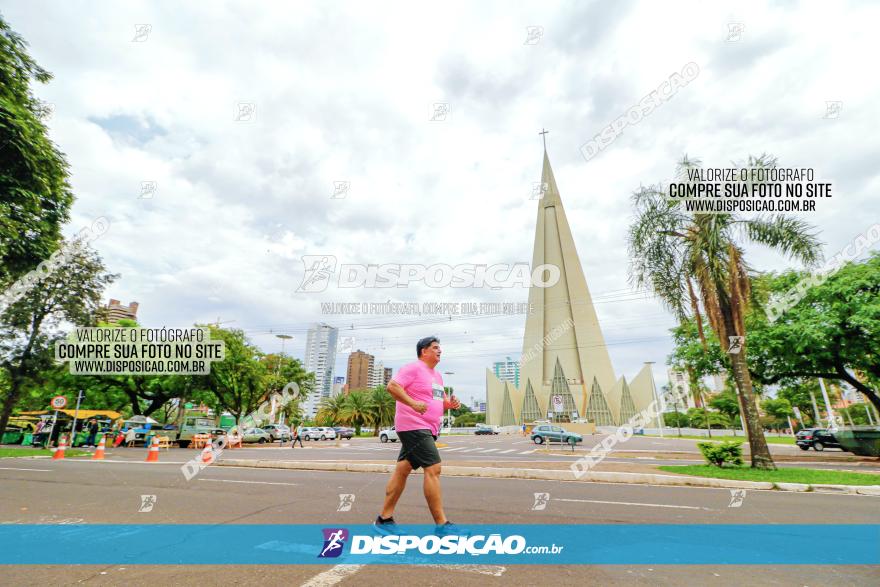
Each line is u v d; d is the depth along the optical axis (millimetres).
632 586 3062
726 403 59281
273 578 3139
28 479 8766
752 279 12359
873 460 15500
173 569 3330
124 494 6816
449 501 6293
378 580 3104
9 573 3244
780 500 6969
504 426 80250
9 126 11328
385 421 53812
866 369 17000
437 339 4168
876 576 3346
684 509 5980
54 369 20875
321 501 6168
